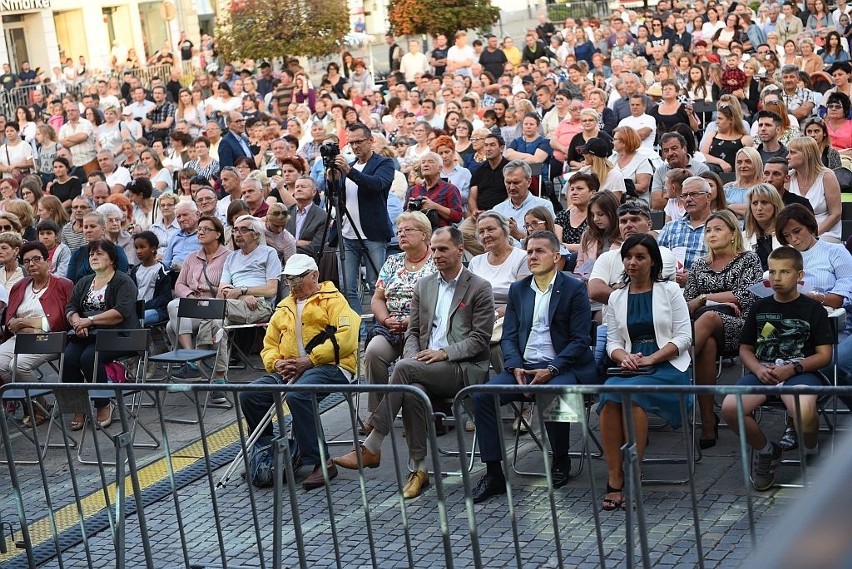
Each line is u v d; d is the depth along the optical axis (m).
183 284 9.48
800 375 5.66
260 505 6.16
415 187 10.45
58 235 10.60
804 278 6.66
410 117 16.34
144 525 5.20
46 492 5.43
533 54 25.72
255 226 9.23
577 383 6.11
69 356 8.44
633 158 10.70
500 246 7.38
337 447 7.04
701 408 6.38
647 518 5.41
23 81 30.06
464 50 26.53
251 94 20.83
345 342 6.59
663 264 6.96
